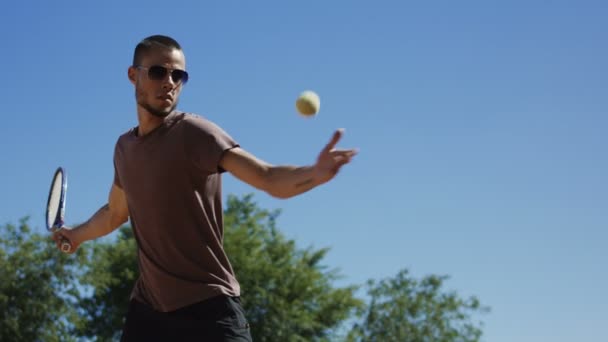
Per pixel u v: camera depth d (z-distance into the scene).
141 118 5.55
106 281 40.16
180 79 5.55
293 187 4.61
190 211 5.41
